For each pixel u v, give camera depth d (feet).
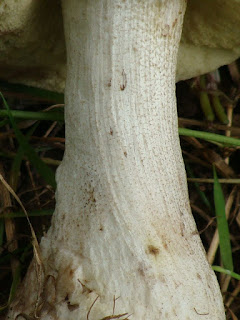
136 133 0.44
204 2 0.51
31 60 0.56
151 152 0.44
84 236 0.42
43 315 0.42
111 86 0.44
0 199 0.57
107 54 0.44
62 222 0.44
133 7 0.44
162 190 0.43
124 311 0.39
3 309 0.49
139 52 0.44
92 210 0.43
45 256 0.43
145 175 0.43
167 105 0.46
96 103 0.44
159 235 0.42
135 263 0.41
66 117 0.46
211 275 0.43
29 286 0.43
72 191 0.44
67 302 0.41
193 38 0.56
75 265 0.42
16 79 0.60
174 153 0.46
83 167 0.44
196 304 0.40
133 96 0.44
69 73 0.46
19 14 0.46
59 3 0.49
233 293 0.57
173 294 0.40
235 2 0.49
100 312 0.40
